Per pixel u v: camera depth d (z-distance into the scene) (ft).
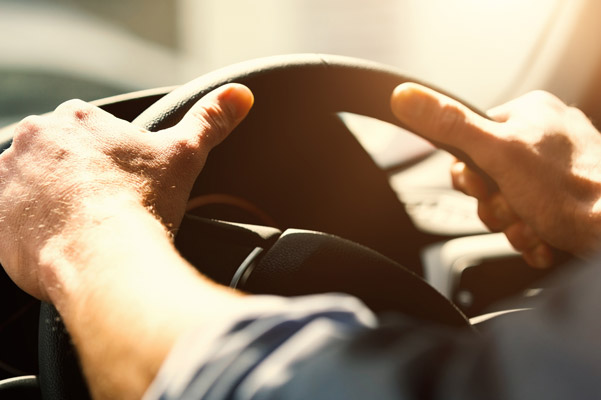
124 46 17.84
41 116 2.07
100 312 1.50
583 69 5.03
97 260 1.63
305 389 1.06
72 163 1.90
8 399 2.34
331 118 3.20
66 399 1.94
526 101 2.88
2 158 2.00
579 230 2.69
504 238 3.91
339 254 2.27
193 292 1.43
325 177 3.25
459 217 4.18
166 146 2.03
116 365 1.40
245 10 22.34
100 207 1.78
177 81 18.22
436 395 0.96
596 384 0.86
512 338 0.95
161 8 23.71
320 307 1.19
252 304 1.33
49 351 1.94
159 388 1.19
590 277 0.92
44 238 1.78
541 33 5.67
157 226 1.77
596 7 5.13
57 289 1.69
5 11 16.74
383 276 2.32
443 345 1.06
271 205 3.20
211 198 3.08
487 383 0.94
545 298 0.98
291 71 2.57
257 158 3.09
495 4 6.70
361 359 1.05
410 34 11.31
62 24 17.49
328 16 17.79
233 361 1.14
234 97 2.20
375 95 2.70
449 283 3.74
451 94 2.78
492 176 2.72
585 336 0.89
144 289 1.47
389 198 3.46
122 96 3.02
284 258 2.23
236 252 2.40
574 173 2.70
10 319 2.81
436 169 5.13
